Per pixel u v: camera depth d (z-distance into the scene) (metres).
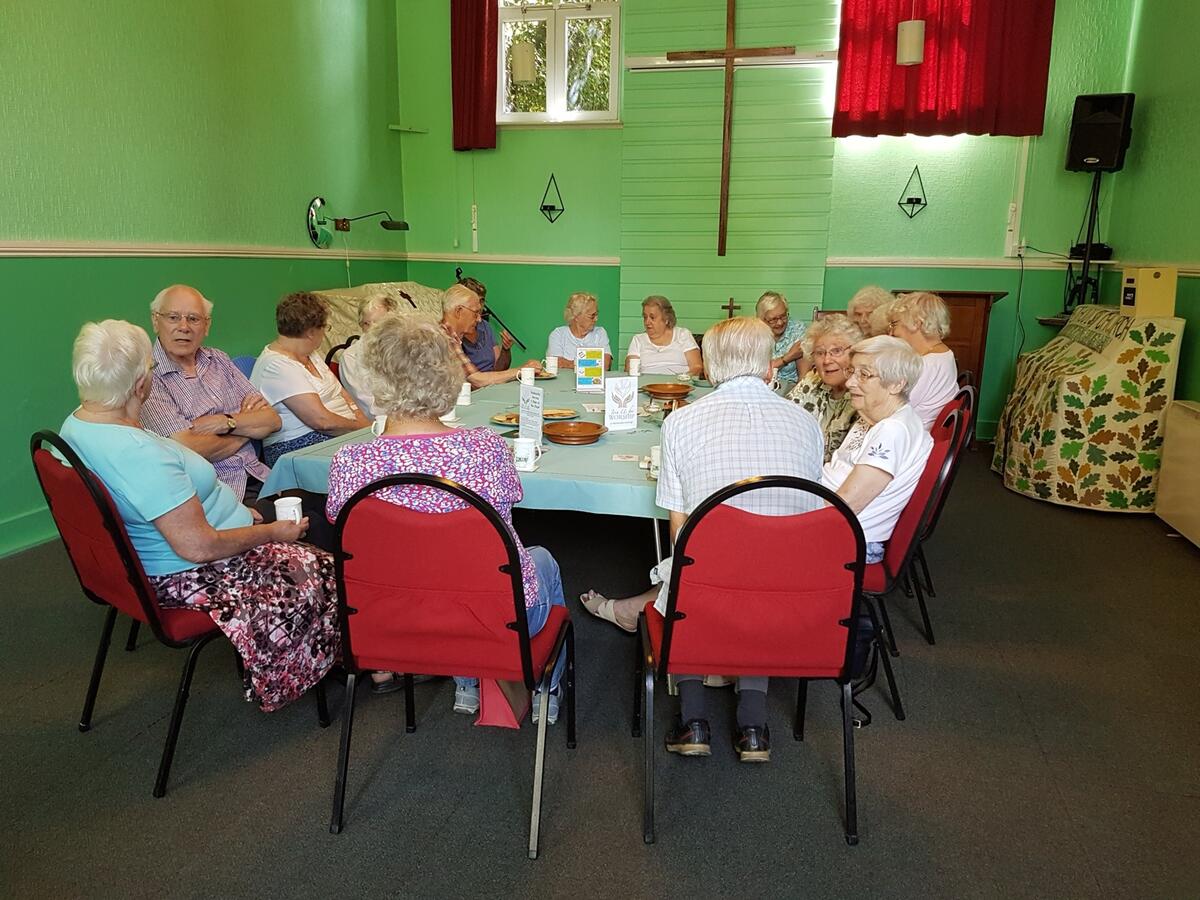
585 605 2.69
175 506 1.69
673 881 1.54
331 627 1.92
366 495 1.43
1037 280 5.23
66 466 1.63
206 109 3.97
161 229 3.75
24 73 3.05
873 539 2.07
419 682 2.25
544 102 5.79
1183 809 1.76
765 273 5.51
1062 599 2.87
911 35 4.61
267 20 4.39
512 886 1.53
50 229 3.20
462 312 3.71
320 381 3.12
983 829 1.69
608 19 5.59
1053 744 2.00
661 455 1.82
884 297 3.46
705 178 5.45
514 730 2.03
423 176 5.96
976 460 4.89
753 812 1.74
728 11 5.08
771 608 1.53
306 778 1.84
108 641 2.00
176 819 1.70
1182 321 3.65
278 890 1.51
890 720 2.11
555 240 5.89
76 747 1.94
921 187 5.26
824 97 5.18
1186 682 2.30
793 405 1.75
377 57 5.52
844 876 1.56
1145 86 4.61
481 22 5.49
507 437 2.48
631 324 5.78
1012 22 4.80
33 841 1.63
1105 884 1.54
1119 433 3.78
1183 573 3.12
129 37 3.50
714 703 2.17
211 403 2.72
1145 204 4.54
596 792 1.80
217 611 1.74
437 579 1.49
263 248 4.44
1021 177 5.11
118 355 1.67
